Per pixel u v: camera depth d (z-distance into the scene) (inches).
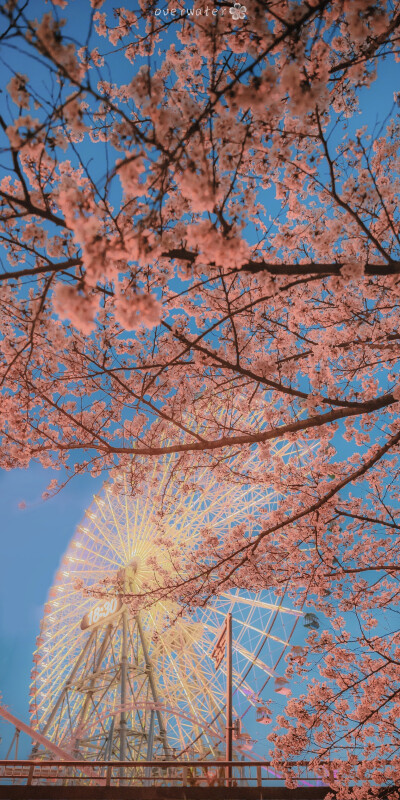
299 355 278.5
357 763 364.2
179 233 184.4
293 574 351.9
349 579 378.6
